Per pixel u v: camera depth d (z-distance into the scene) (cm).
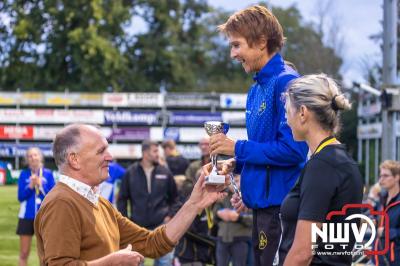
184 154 3444
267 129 397
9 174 3119
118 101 3444
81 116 3416
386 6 1239
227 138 400
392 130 1202
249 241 814
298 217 330
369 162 2762
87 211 371
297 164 390
